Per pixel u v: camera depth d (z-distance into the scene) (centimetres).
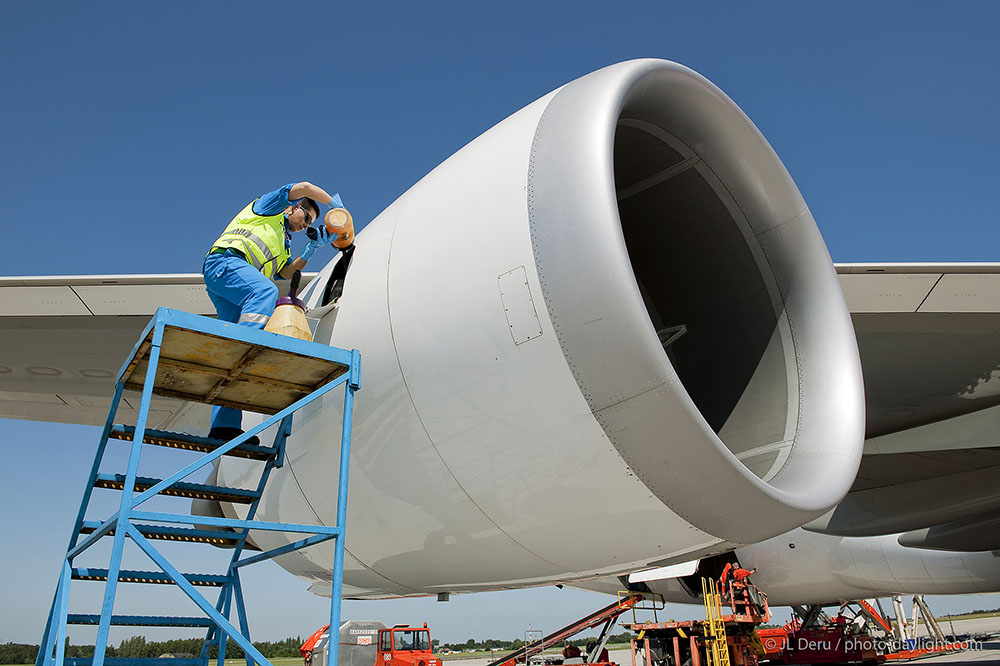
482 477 332
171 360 348
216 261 394
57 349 719
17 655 2945
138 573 391
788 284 451
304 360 347
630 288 296
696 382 474
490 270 328
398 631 1878
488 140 376
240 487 476
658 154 437
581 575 377
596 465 307
